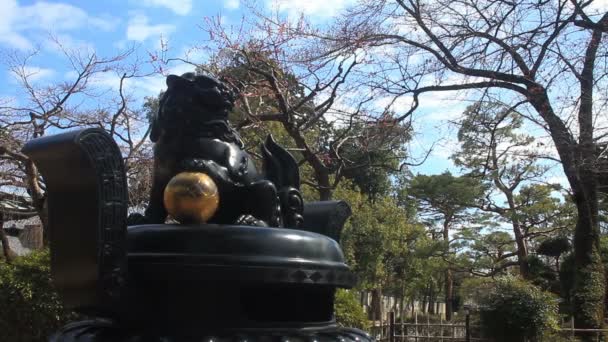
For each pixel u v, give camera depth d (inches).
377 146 463.2
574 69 474.6
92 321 100.4
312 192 709.9
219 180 98.2
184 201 91.7
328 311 99.4
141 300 87.6
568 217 1014.4
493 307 550.3
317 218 124.8
